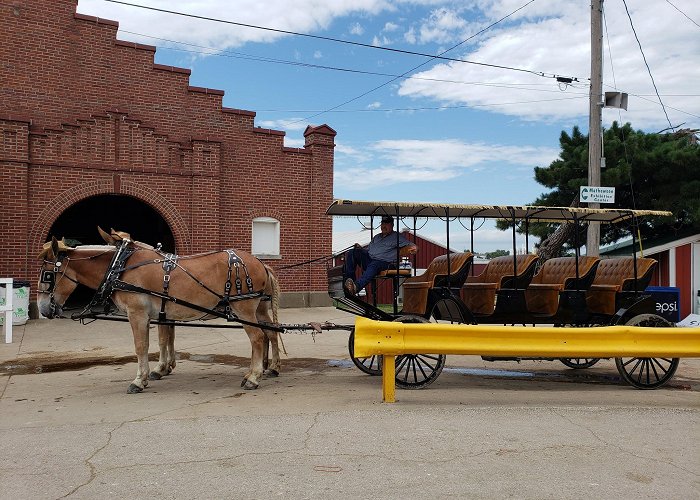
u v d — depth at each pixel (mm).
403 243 9117
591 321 9648
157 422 6508
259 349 8516
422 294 9000
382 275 9133
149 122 17547
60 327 14555
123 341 12805
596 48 14969
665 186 18859
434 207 8734
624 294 9328
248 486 4758
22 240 15523
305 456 5430
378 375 9445
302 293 19781
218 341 12992
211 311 8344
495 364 10969
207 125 18406
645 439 6035
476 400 7672
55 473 5035
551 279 10055
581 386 8906
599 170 14930
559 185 20594
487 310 9047
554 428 6359
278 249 19500
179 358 11055
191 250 17828
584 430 6305
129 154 17047
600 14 14953
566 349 7781
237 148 18859
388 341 7387
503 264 9711
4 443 5816
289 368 10141
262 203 19250
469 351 7555
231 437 5980
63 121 16422
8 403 7492
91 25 16781
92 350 11773
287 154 19641
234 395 7910
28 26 16047
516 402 7586
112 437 5988
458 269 8914
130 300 8117
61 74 16438
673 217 18688
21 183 15508
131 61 17312
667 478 4996
